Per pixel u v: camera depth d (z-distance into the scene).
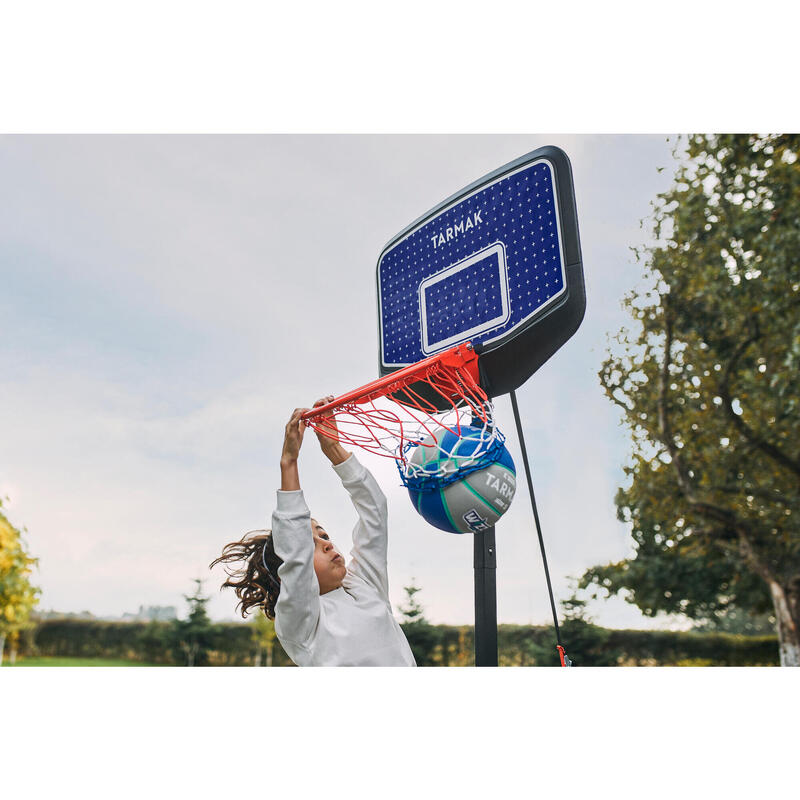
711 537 6.20
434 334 2.05
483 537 1.93
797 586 5.83
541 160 1.81
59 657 6.27
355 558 1.93
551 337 1.75
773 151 6.17
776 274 5.96
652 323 6.55
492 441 1.67
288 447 1.73
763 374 6.00
